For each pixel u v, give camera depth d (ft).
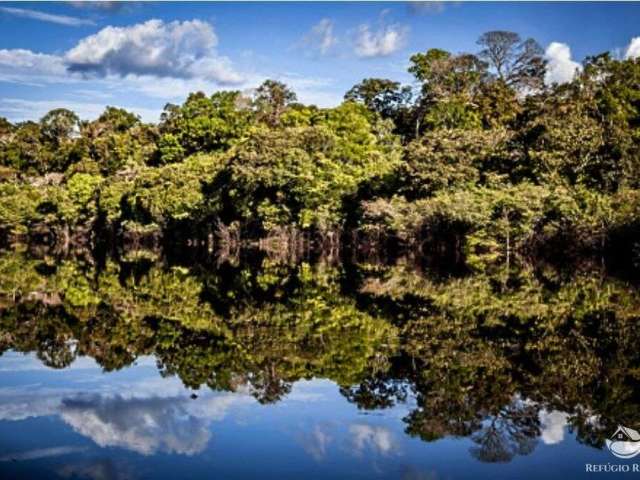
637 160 172.86
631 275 134.82
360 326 76.79
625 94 229.04
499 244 175.94
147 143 356.79
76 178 300.40
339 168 210.79
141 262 191.31
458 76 302.04
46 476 33.73
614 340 66.69
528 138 187.11
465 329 73.87
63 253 238.48
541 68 302.04
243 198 218.18
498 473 34.65
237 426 41.81
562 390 49.34
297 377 53.83
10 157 388.16
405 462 36.04
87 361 59.72
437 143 192.54
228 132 320.91
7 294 106.93
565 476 34.50
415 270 155.22
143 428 41.37
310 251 223.71
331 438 39.68
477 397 47.93
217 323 79.77
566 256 173.47
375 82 341.21
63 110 426.10
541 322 77.71
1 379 53.21
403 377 53.62
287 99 359.25
